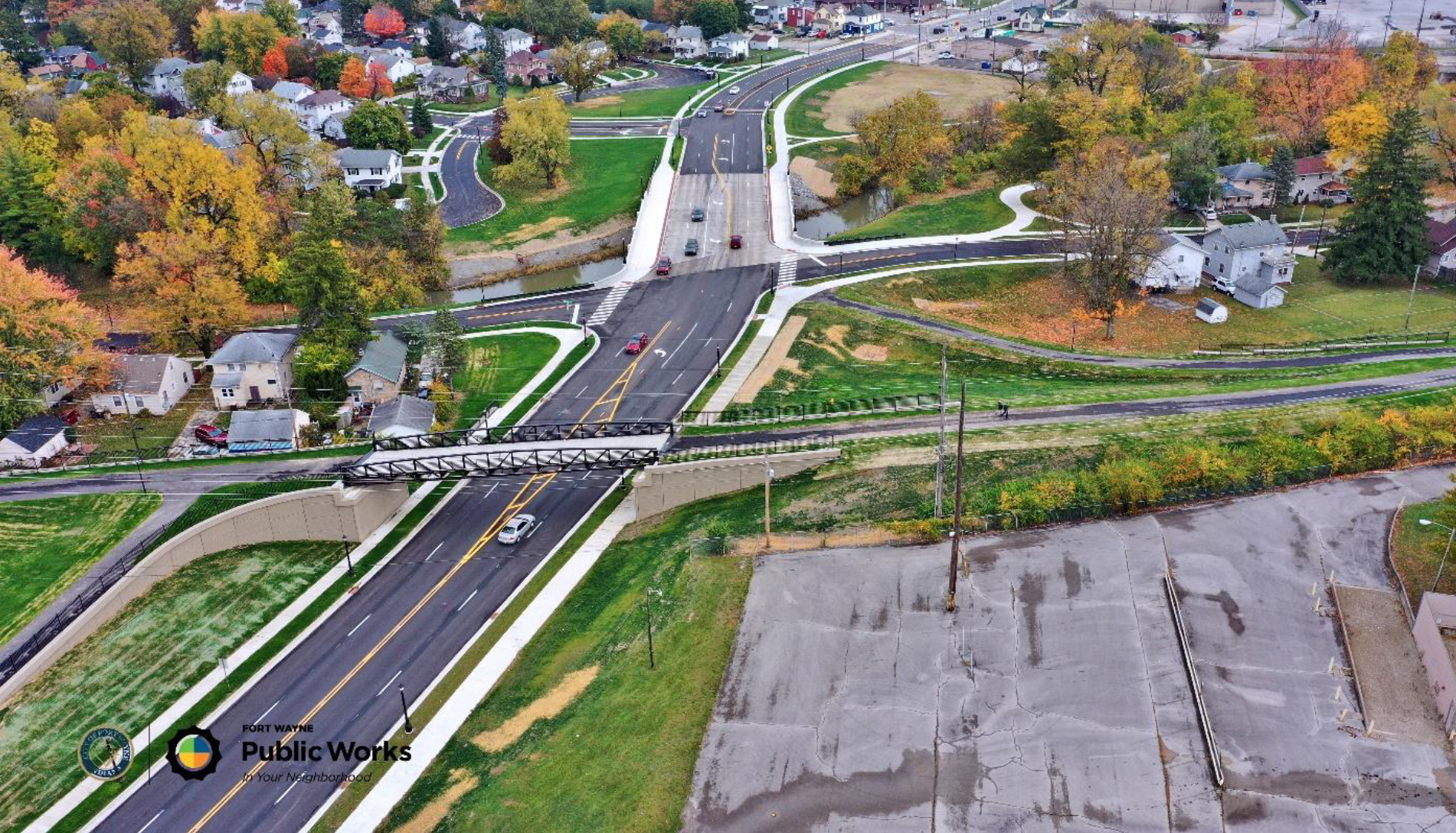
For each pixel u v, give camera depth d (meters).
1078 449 81.12
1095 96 145.62
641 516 81.12
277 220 125.56
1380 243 120.31
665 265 125.31
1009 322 115.31
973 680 60.00
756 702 59.62
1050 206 134.25
